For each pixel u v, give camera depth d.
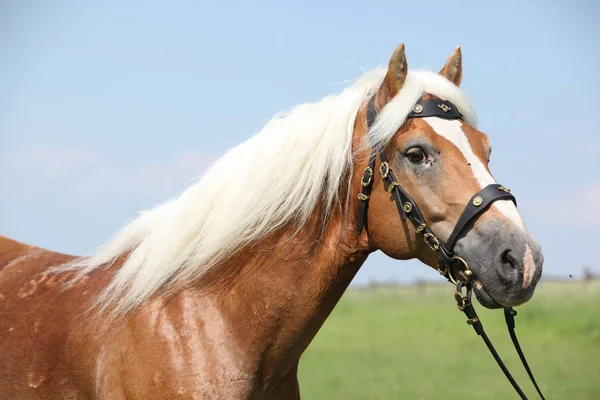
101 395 3.04
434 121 2.93
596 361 10.72
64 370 3.16
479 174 2.85
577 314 15.87
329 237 3.07
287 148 3.09
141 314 3.05
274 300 3.02
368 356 11.57
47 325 3.25
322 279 3.06
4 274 3.59
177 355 2.93
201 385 2.89
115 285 3.17
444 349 12.30
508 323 3.00
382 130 2.94
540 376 9.45
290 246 3.05
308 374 9.78
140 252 3.19
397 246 3.00
